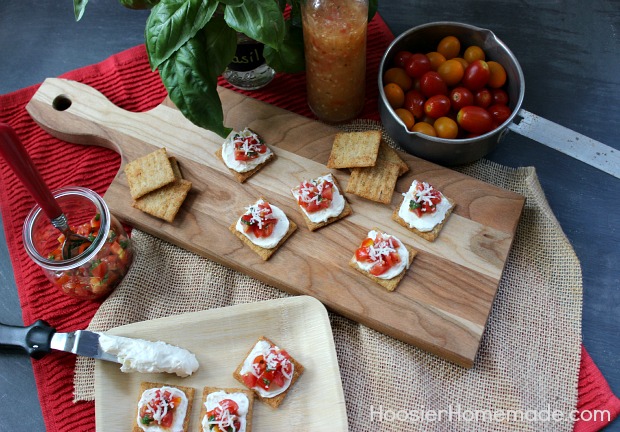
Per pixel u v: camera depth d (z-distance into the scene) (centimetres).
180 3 59
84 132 72
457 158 69
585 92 74
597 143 72
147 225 67
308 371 61
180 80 61
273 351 61
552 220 67
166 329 62
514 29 77
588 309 66
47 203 58
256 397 61
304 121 71
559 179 71
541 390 62
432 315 62
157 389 60
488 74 68
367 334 64
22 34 80
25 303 67
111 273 65
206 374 62
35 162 74
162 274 67
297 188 67
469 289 63
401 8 79
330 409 60
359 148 68
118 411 60
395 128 68
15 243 70
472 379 63
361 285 64
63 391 63
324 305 64
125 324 65
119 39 80
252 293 67
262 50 70
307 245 65
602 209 69
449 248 65
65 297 67
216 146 70
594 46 76
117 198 68
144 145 71
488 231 65
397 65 72
